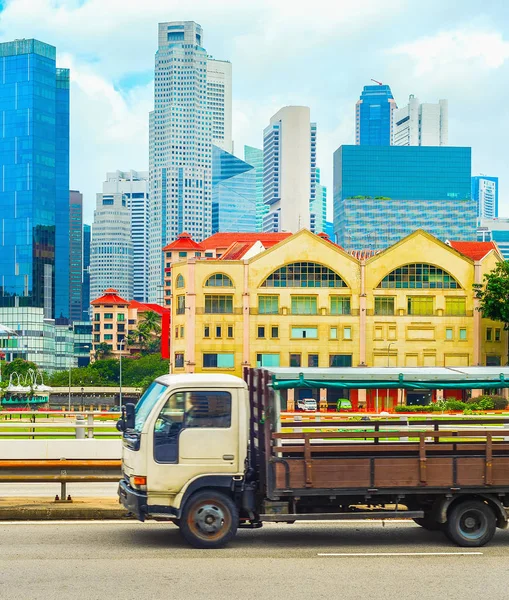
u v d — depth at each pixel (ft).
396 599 45.01
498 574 50.70
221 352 349.00
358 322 350.02
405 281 351.46
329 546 58.65
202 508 57.11
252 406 62.13
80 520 66.59
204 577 49.01
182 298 354.95
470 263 350.23
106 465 69.36
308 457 57.77
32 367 654.53
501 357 351.87
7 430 173.17
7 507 66.80
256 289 350.23
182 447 57.26
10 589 45.96
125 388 485.15
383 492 58.44
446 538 61.98
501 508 59.62
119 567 51.19
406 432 59.16
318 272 351.67
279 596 45.24
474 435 59.41
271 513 58.03
